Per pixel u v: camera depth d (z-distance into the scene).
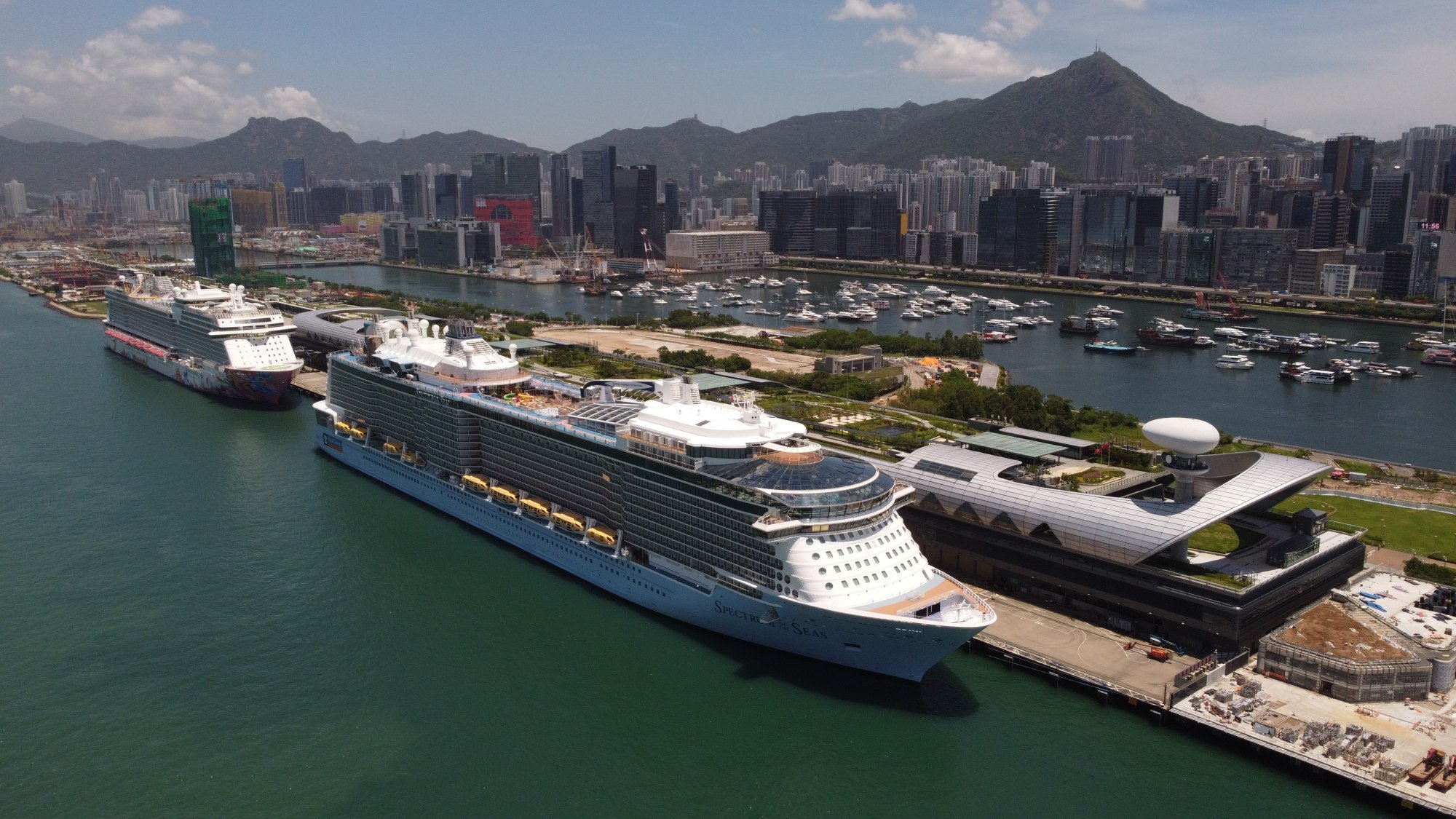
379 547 170.00
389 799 104.75
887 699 121.12
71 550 169.12
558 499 158.75
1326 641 120.62
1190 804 101.88
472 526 180.25
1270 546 136.50
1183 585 126.75
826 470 128.88
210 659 132.62
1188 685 117.06
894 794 104.81
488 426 172.62
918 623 112.81
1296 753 105.50
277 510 189.25
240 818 101.81
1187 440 132.12
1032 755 110.44
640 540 142.38
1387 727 110.25
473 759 111.25
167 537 175.62
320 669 129.75
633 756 111.56
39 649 135.50
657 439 138.75
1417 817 97.38
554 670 128.50
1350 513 179.25
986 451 168.00
